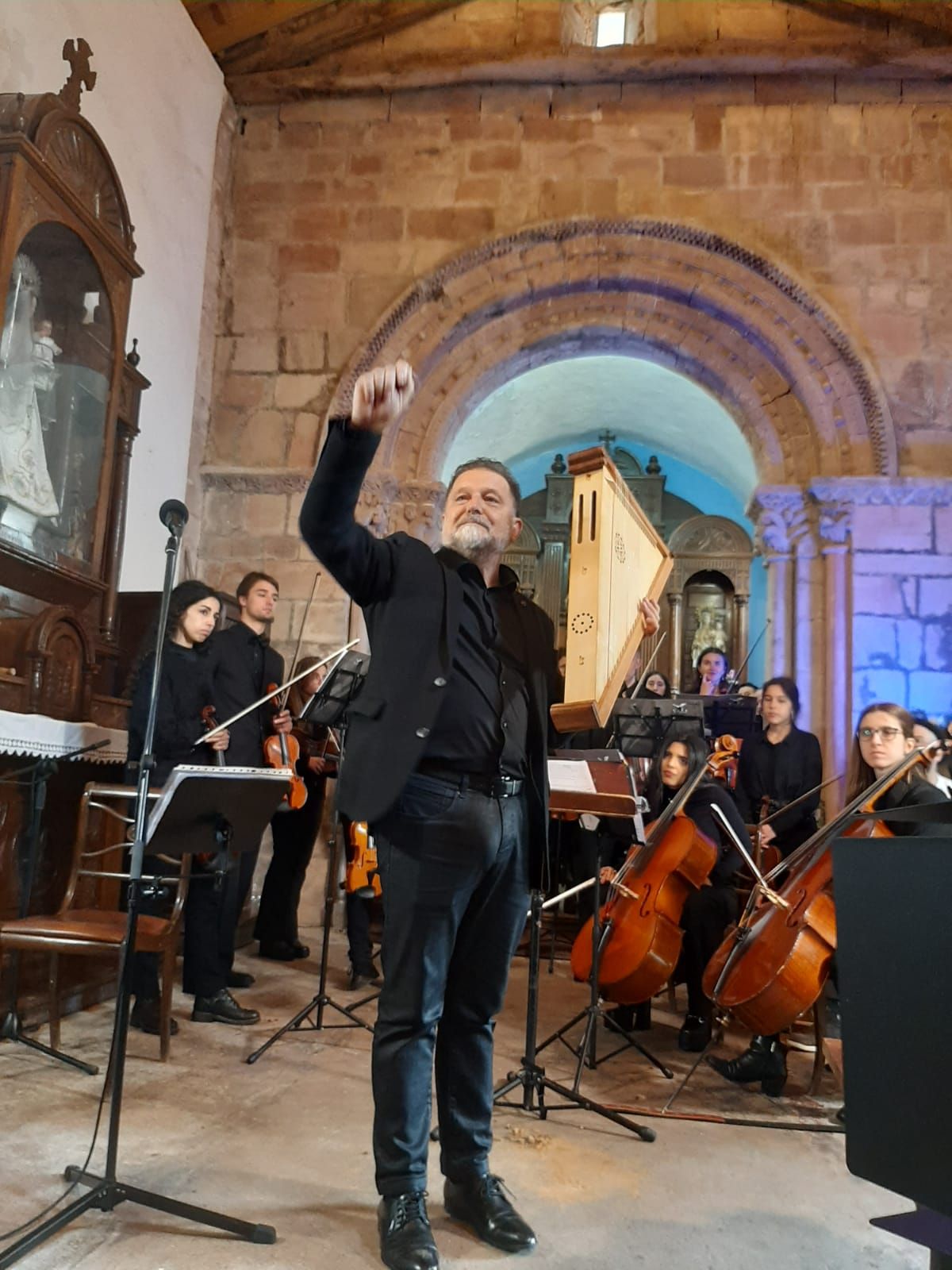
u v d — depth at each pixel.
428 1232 2.08
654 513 12.38
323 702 3.64
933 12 7.56
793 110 7.79
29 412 4.90
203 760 4.30
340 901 6.91
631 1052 4.15
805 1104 3.51
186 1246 2.13
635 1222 2.41
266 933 5.66
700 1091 3.62
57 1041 3.44
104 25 6.29
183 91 7.41
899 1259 2.30
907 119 7.70
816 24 7.83
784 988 3.29
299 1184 2.51
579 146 7.92
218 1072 3.43
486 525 2.42
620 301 7.80
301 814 5.68
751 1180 2.75
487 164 7.96
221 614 5.66
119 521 5.84
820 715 7.15
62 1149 2.63
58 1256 2.05
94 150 5.49
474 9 8.12
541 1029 4.41
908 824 3.24
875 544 7.13
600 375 10.39
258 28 7.90
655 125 7.88
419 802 2.18
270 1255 2.11
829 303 7.44
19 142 4.68
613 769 3.38
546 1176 2.67
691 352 7.82
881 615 7.04
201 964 4.18
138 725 4.15
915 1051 1.32
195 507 7.57
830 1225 2.47
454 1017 2.34
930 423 7.26
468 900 2.25
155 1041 3.75
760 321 7.51
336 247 7.97
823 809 6.91
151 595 5.84
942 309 7.40
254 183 8.15
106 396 5.55
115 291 5.60
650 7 8.12
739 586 11.96
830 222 7.60
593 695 2.34
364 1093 3.29
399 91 8.13
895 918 1.36
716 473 11.66
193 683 4.27
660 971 3.75
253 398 7.84
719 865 4.48
